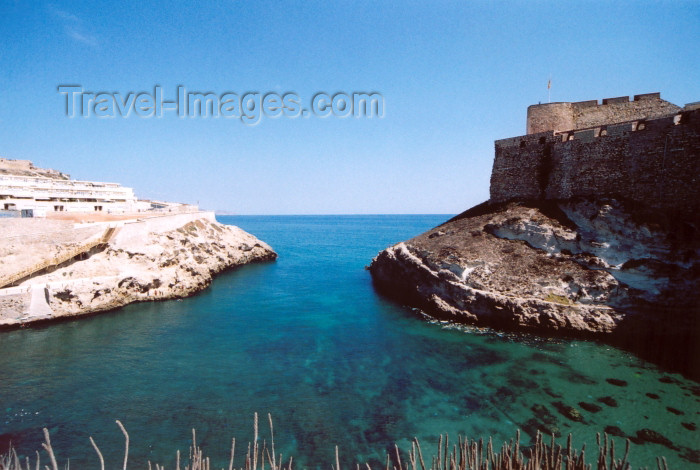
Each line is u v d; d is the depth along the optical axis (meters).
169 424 16.95
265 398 19.36
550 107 41.25
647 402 18.59
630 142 31.88
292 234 155.25
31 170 76.06
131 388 20.23
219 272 55.47
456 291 32.41
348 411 18.17
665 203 29.42
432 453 14.96
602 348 25.58
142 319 32.59
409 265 39.28
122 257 38.19
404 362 23.80
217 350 25.86
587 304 28.25
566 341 26.86
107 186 72.19
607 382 20.75
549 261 31.77
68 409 18.05
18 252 32.59
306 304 38.72
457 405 18.64
